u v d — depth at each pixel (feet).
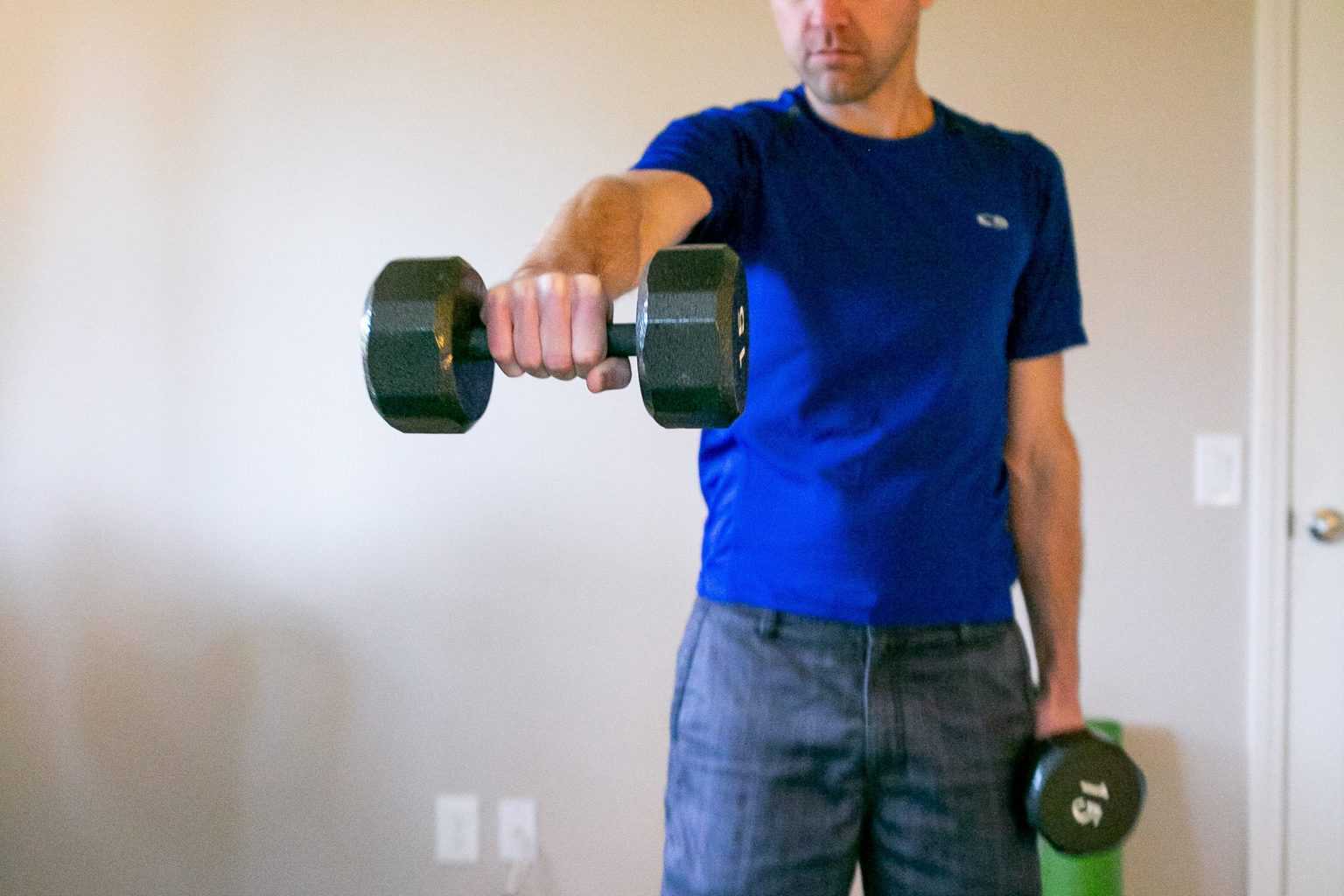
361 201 6.70
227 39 6.76
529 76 6.57
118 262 6.87
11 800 7.00
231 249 6.79
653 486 6.58
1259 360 6.29
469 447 6.69
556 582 6.65
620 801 6.64
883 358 3.35
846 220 3.40
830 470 3.33
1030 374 3.93
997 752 3.46
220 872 6.88
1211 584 6.36
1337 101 6.21
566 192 6.56
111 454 6.90
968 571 3.47
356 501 6.77
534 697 6.68
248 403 6.82
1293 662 6.34
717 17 6.44
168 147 6.82
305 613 6.81
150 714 6.91
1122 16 6.30
